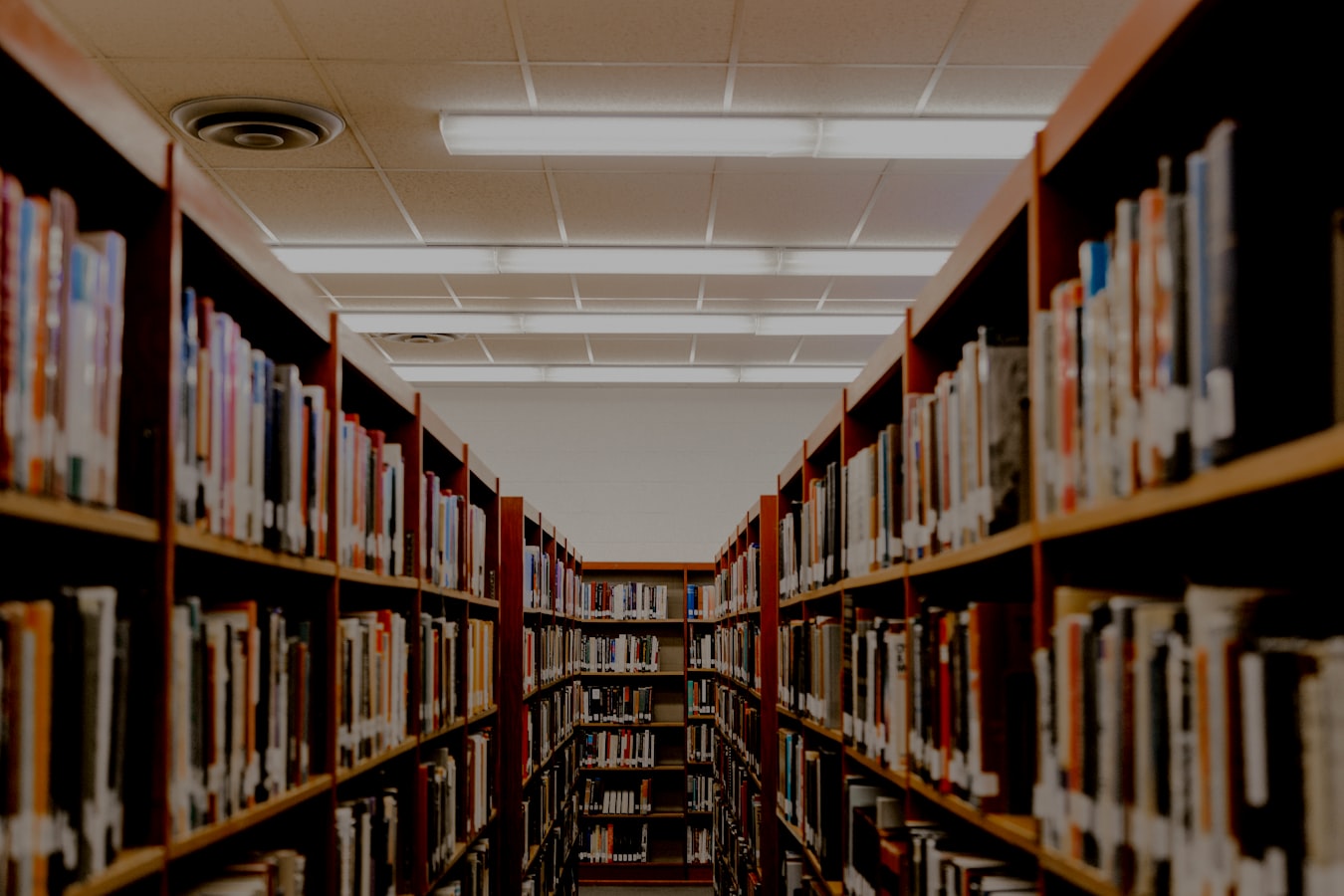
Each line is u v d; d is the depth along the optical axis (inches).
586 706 318.3
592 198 193.3
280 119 161.6
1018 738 65.4
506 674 182.1
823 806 123.1
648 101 158.1
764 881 176.9
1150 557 58.0
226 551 61.4
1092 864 47.9
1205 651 38.0
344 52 144.4
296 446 72.6
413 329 278.2
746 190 189.8
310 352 85.6
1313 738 32.0
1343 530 50.0
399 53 144.8
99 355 46.8
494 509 177.0
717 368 324.8
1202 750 37.9
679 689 333.1
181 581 81.3
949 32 139.7
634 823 318.7
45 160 50.6
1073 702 50.6
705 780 318.0
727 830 254.4
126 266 54.3
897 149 167.9
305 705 76.6
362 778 106.3
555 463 349.7
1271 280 37.3
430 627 120.6
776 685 183.5
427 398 351.9
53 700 42.9
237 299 73.7
